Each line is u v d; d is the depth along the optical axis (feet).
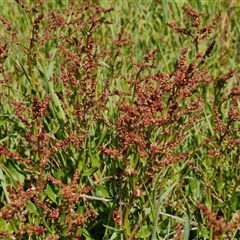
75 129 13.88
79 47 15.43
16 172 13.26
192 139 15.28
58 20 14.87
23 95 15.98
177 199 13.15
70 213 10.15
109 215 11.85
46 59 18.75
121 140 11.60
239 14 24.39
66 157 13.91
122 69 19.02
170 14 24.16
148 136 11.73
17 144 14.83
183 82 11.37
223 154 12.56
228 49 21.52
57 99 14.40
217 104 16.21
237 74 19.30
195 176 13.38
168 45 21.80
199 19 14.05
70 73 13.17
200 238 12.48
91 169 12.46
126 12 24.54
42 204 10.53
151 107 10.73
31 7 14.99
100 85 16.78
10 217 9.32
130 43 20.86
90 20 15.96
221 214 13.29
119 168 11.65
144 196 12.26
